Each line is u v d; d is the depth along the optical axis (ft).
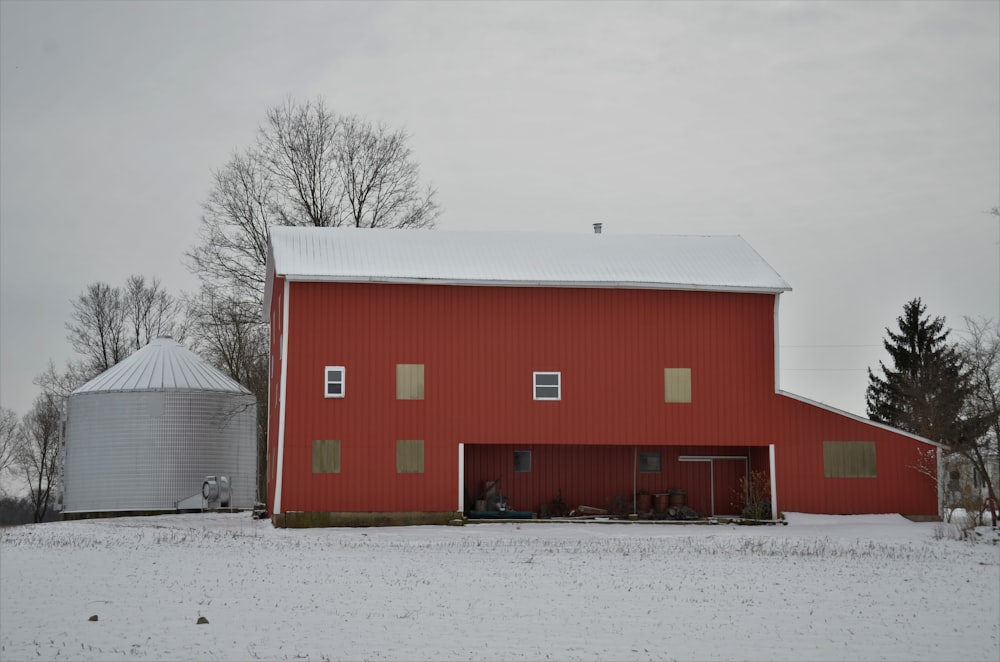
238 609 72.33
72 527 128.77
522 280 132.57
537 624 68.95
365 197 195.31
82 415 160.76
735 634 67.77
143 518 146.10
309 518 125.29
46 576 85.71
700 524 130.93
